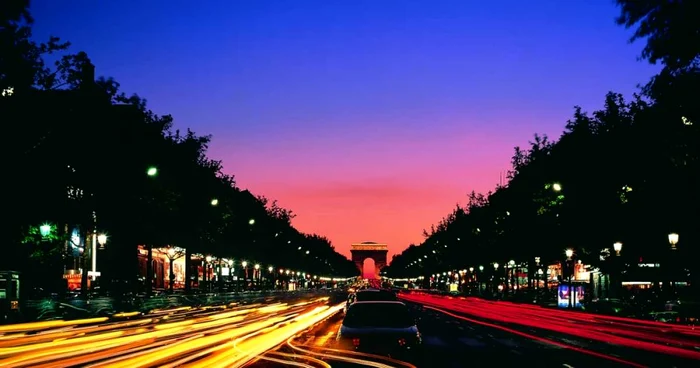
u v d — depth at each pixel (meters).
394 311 19.22
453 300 96.38
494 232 88.44
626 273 63.84
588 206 48.34
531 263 76.38
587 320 47.91
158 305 64.69
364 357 18.72
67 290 68.88
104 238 53.53
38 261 50.75
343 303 79.44
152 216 59.56
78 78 40.62
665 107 26.91
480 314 57.50
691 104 24.12
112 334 32.16
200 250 84.00
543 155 65.69
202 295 88.44
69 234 55.22
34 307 44.62
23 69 37.12
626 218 46.09
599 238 49.66
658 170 40.50
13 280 40.28
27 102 39.78
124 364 20.03
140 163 54.97
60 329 35.41
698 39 19.41
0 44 35.47
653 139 38.50
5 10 34.50
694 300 42.59
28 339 29.00
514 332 36.78
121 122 51.03
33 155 42.91
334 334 33.19
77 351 23.88
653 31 19.48
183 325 39.56
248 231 111.25
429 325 43.09
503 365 21.14
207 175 74.50
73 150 45.91
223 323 41.59
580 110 50.88
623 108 47.34
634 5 19.12
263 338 30.45
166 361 20.84
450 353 25.06
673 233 38.69
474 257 113.56
